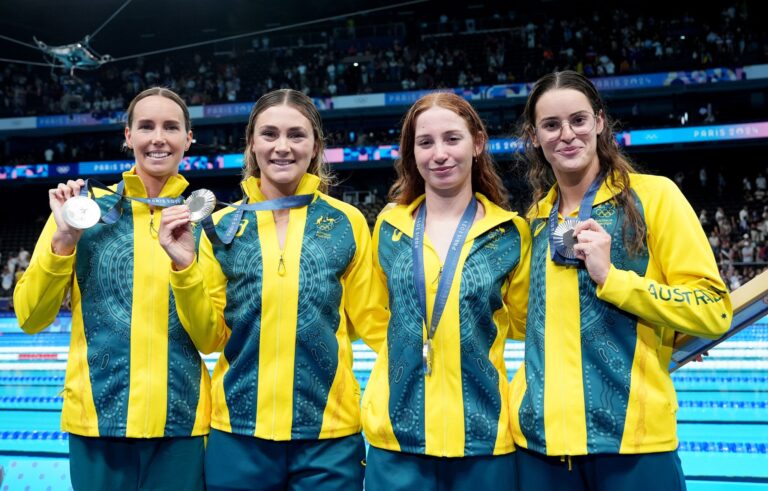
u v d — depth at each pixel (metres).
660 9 21.05
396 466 1.98
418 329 2.00
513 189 10.48
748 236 14.11
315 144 2.38
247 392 2.09
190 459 2.19
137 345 2.17
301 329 2.10
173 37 23.94
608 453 1.81
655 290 1.77
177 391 2.18
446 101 2.09
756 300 1.95
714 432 4.62
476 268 2.01
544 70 18.20
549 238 1.99
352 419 2.15
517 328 2.23
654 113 18.73
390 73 19.48
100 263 2.22
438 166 2.04
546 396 1.87
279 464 2.09
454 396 1.95
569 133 1.93
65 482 3.78
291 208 2.24
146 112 2.30
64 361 7.75
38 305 2.15
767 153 18.17
